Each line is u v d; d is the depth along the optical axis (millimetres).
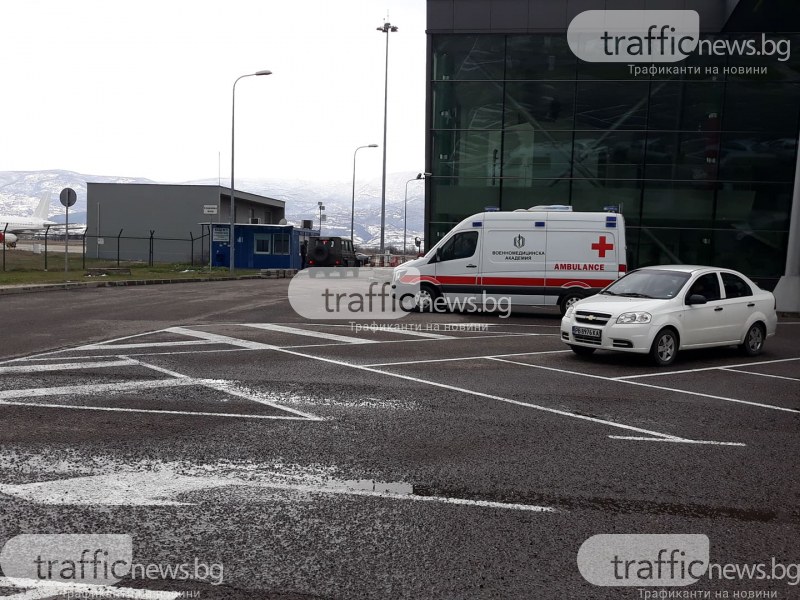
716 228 27219
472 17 27312
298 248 47094
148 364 10172
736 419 7602
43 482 5082
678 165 27141
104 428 6605
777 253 27188
